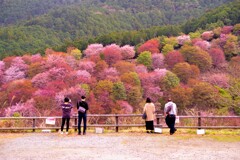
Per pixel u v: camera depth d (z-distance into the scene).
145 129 12.49
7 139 10.47
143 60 52.06
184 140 10.21
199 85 35.72
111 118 14.67
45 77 40.47
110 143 9.67
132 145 9.34
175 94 37.44
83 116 11.34
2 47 70.88
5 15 130.25
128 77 41.72
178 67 45.56
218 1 122.31
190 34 65.88
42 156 7.87
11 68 46.06
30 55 54.88
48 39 85.00
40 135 11.28
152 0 134.12
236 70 33.28
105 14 116.94
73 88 36.81
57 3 149.00
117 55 51.47
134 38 69.81
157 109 38.09
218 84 35.97
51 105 33.16
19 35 79.19
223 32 61.47
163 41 61.56
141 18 120.56
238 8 70.88
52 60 45.41
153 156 7.86
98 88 38.12
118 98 37.62
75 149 8.75
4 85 40.97
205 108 33.66
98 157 7.73
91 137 10.80
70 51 60.06
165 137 10.79
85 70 44.03
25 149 8.78
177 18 118.81
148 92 40.94
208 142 9.87
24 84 38.31
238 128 12.05
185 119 14.33
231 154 8.13
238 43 54.03
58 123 14.30
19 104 31.72
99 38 68.19
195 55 49.50
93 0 145.00
